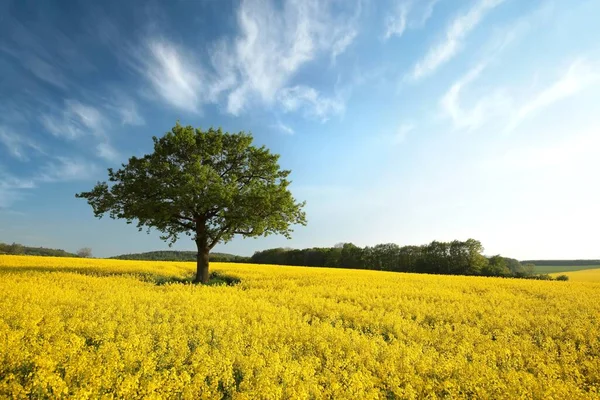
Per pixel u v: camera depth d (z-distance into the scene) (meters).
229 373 6.96
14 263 32.75
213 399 6.01
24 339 8.70
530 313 15.89
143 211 24.41
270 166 27.89
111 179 26.38
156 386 5.93
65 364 6.91
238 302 15.42
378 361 8.59
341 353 8.84
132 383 5.95
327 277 30.80
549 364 8.55
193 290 18.92
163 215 24.11
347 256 83.12
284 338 9.95
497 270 69.19
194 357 7.72
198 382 6.27
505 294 21.94
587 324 13.77
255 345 8.93
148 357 7.36
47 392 5.90
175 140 25.88
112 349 7.70
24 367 7.02
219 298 16.05
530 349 10.16
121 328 9.85
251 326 11.12
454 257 73.56
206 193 24.34
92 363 6.86
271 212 26.14
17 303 11.87
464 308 16.78
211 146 27.12
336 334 10.44
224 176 27.59
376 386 7.20
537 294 22.62
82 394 5.57
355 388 6.46
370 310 16.47
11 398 5.70
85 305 13.16
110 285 19.75
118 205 25.73
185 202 24.38
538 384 6.91
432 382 7.14
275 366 7.16
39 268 29.06
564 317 15.66
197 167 24.36
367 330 12.59
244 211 25.23
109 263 38.81
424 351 9.80
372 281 28.05
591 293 23.38
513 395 6.51
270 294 18.91
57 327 9.53
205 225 27.31
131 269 32.62
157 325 10.24
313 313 14.89
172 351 8.06
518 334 12.78
